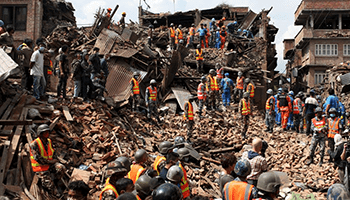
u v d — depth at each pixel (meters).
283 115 15.62
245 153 6.18
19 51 11.27
